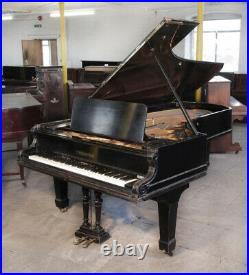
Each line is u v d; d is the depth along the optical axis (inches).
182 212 147.3
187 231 131.0
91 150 117.4
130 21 486.6
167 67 136.1
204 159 119.2
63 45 282.4
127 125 113.5
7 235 129.6
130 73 125.6
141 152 103.0
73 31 536.1
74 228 134.6
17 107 174.7
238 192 169.3
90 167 114.8
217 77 256.2
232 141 258.4
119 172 109.3
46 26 569.3
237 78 362.6
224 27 441.1
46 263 112.0
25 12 527.8
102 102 122.6
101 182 104.6
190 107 201.3
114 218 141.6
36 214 147.1
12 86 340.8
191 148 113.2
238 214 145.3
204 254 115.8
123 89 136.3
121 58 506.6
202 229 132.5
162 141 112.3
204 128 162.1
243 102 357.7
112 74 118.0
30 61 603.5
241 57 423.5
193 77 155.3
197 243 122.6
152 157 99.7
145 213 146.3
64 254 117.0
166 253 115.7
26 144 255.1
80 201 160.4
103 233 124.4
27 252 118.3
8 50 625.6
